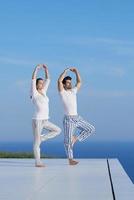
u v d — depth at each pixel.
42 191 8.09
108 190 8.17
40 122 12.52
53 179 9.72
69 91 12.88
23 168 12.21
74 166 12.70
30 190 8.17
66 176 10.25
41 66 12.59
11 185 8.82
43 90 12.66
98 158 15.64
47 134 12.69
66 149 13.01
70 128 12.83
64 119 12.85
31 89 12.55
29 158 16.70
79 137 12.90
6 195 7.60
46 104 12.59
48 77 12.71
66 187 8.56
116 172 10.97
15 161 14.79
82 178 9.88
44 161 14.68
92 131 12.86
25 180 9.56
